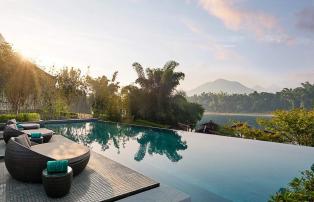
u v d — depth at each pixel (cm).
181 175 774
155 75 2330
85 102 2731
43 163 482
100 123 2130
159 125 2084
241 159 992
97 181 529
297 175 787
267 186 688
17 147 484
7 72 1742
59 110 2192
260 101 15175
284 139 1514
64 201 423
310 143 1395
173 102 2319
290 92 13012
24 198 428
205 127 2022
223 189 661
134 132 1720
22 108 2048
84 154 565
